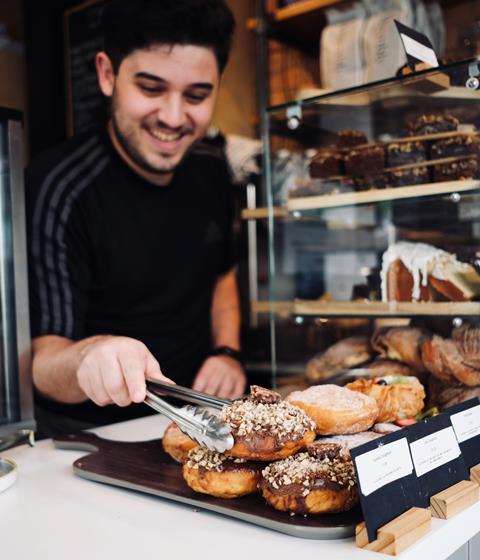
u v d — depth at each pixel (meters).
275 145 1.47
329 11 2.11
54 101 2.62
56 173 1.75
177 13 1.54
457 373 1.20
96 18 2.46
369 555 0.71
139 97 1.62
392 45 1.57
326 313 1.42
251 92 2.95
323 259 1.51
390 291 1.32
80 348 1.36
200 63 1.60
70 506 0.89
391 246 1.34
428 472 0.83
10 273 1.22
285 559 0.70
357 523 0.76
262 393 0.88
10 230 1.22
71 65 2.59
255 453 0.82
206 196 1.99
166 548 0.74
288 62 2.62
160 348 1.89
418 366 1.26
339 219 1.47
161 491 0.90
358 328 1.41
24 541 0.77
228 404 0.87
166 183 1.86
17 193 1.23
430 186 1.26
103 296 1.82
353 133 1.37
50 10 2.58
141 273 1.83
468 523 0.81
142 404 1.89
